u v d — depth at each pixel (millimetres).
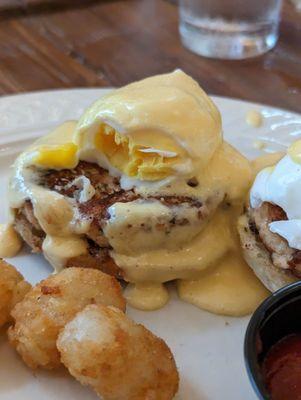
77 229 171
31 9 316
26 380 151
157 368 141
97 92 241
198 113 171
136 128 164
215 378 156
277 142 227
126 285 179
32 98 234
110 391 138
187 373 157
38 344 147
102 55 289
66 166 179
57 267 177
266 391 128
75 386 150
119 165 176
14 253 188
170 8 332
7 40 293
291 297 151
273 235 166
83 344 136
